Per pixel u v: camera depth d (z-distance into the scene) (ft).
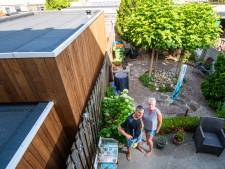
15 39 12.46
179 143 16.67
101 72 19.29
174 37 21.20
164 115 20.74
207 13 21.68
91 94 15.26
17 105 10.49
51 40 11.64
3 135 8.28
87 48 15.85
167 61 34.86
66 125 11.76
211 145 15.06
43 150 9.11
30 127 8.52
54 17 24.66
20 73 9.31
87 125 12.61
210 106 21.98
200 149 15.75
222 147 14.84
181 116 19.63
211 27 21.71
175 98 22.61
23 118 9.37
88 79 15.64
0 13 36.60
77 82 12.34
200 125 16.11
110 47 32.35
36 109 9.84
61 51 9.32
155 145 16.87
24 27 17.30
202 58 32.09
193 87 26.09
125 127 13.64
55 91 10.02
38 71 9.18
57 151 10.80
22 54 8.61
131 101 18.56
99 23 23.43
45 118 9.52
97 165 13.75
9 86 9.90
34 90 10.02
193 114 20.86
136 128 13.41
